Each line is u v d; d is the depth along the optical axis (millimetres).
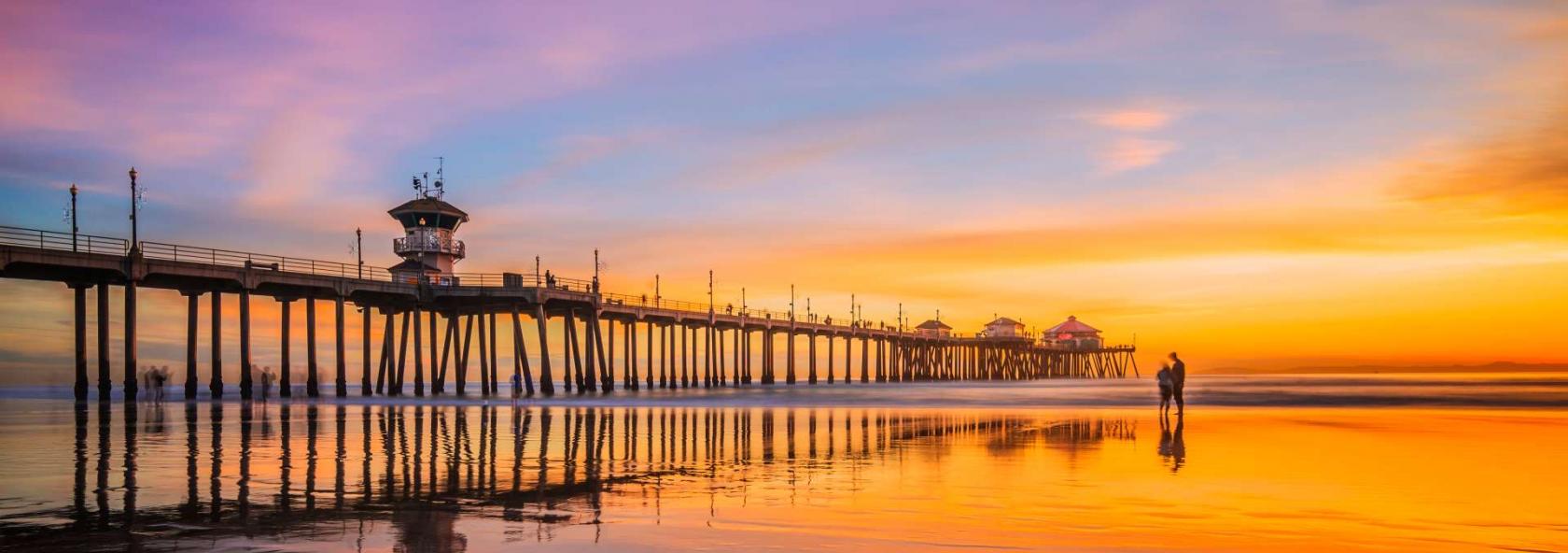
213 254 60219
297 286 65062
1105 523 13297
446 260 85688
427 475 18547
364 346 74812
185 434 28531
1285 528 12992
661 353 121188
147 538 12414
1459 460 20938
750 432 29641
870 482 17516
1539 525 13164
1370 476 17969
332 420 36438
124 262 55188
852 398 66375
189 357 62156
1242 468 19422
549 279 81438
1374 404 52312
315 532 12805
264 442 25875
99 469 19359
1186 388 99000
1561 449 23109
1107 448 23781
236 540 12320
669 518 13852
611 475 18734
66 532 12773
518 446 24953
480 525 13312
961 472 19016
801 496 15859
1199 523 13312
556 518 13820
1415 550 11641
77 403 55375
